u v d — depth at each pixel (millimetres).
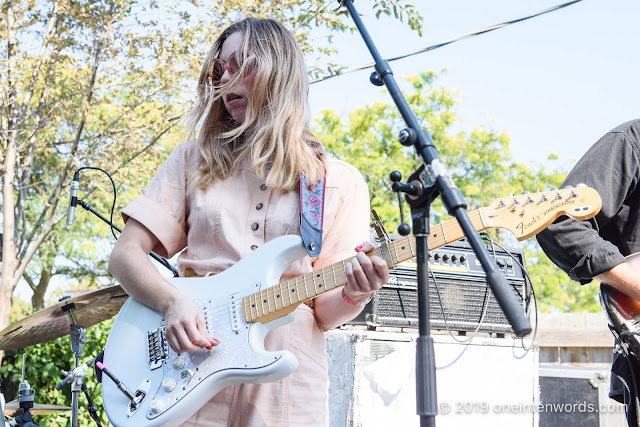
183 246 2248
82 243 12242
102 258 13211
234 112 2188
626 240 2473
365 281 1853
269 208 2102
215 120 2227
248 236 2086
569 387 3387
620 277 2342
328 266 1910
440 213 18906
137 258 2104
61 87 8773
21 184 9180
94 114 9148
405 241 1863
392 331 3176
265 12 7508
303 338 2023
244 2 7664
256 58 2150
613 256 2350
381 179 19750
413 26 5812
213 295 2029
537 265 21781
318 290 1913
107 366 2082
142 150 8758
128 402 2010
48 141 9984
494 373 3158
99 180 8867
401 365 3020
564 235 2408
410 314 3152
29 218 12000
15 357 7039
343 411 2959
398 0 5766
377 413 2959
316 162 2127
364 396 2947
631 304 2387
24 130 8797
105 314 3521
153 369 2016
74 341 3412
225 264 2082
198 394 1919
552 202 1864
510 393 3168
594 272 2355
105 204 10609
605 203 2408
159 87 8523
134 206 2182
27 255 8641
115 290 3205
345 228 2086
